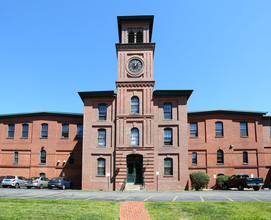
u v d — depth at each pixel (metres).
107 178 34.72
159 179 34.19
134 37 38.50
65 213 14.66
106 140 35.78
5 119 43.53
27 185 34.47
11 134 43.00
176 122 35.59
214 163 39.44
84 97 37.09
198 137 40.25
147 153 34.56
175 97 36.38
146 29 38.62
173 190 33.84
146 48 37.53
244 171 39.44
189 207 16.89
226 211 15.78
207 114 40.62
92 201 19.12
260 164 39.75
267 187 39.25
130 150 34.75
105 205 17.45
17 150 42.19
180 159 34.69
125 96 36.25
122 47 37.66
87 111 36.69
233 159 39.62
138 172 34.81
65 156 41.16
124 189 33.53
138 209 16.44
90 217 13.81
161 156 34.94
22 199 19.38
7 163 42.09
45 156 41.41
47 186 36.66
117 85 36.50
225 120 40.53
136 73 36.75
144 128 35.19
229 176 37.81
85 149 35.69
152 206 17.36
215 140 39.97
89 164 35.28
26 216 13.74
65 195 23.59
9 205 16.62
